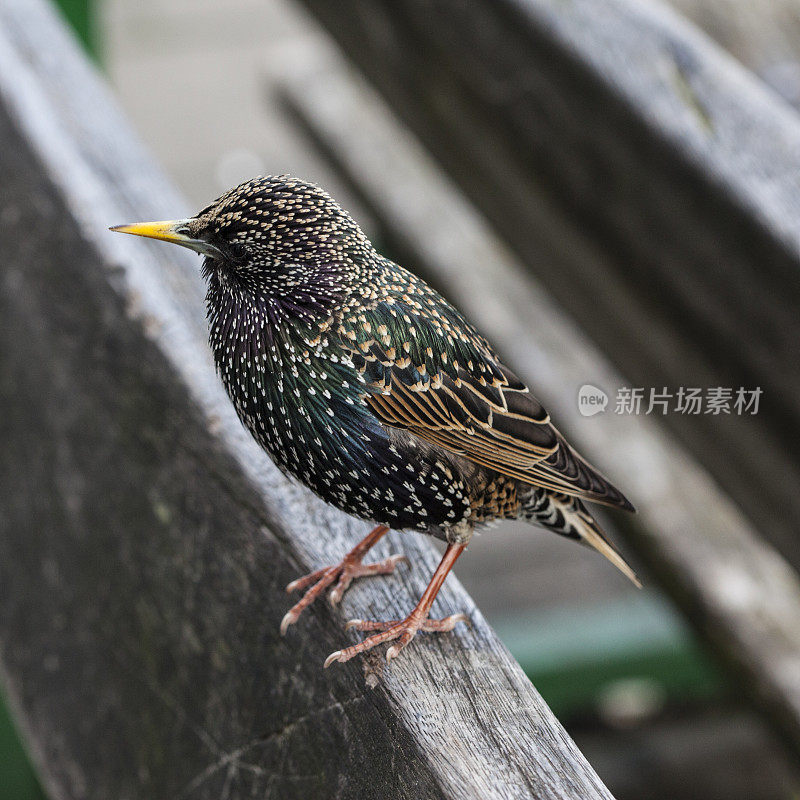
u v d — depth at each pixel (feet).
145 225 7.77
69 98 8.39
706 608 8.74
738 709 11.23
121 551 8.09
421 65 8.64
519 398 7.84
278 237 7.73
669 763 10.78
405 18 8.63
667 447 9.05
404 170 12.69
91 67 8.48
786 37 8.75
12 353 8.35
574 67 8.16
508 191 8.50
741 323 7.95
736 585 8.75
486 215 8.66
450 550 7.84
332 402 7.76
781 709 8.60
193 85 15.51
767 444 7.98
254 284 7.77
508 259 11.39
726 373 8.00
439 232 11.84
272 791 7.80
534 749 7.57
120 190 8.21
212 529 7.91
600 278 8.27
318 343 7.75
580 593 10.75
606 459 9.00
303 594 7.79
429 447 7.79
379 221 12.42
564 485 7.84
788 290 7.86
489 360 7.84
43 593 8.29
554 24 8.20
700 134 7.98
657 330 8.14
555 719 7.61
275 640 7.80
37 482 8.29
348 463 7.78
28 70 8.44
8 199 8.37
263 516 7.84
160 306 8.04
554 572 10.98
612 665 10.30
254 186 7.75
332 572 7.79
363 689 7.67
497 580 10.87
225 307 7.80
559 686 10.25
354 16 8.85
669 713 11.25
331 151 13.19
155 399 8.00
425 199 12.30
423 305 7.80
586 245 8.27
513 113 8.36
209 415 7.93
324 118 13.42
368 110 13.50
